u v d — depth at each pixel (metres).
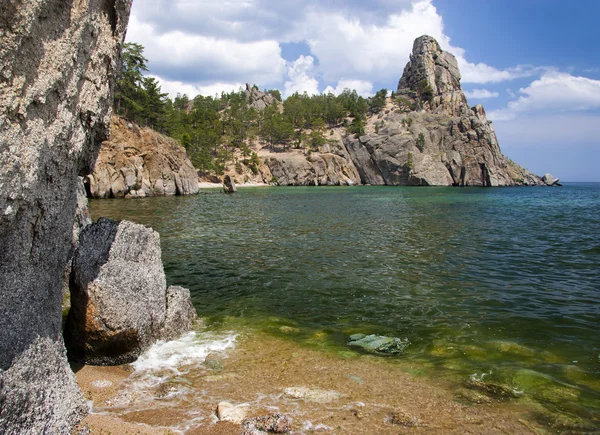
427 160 152.75
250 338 8.43
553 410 5.77
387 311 10.30
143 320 7.30
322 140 152.38
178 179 71.44
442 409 5.71
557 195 79.31
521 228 26.19
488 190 110.31
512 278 13.47
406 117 173.62
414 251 17.98
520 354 7.78
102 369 6.73
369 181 155.12
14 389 4.12
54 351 5.04
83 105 5.50
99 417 5.25
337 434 5.02
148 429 5.02
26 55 4.10
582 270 14.52
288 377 6.64
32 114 4.32
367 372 6.91
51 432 4.52
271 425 5.11
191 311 9.26
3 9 3.68
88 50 5.41
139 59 71.94
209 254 16.98
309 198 63.06
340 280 13.13
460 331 8.97
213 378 6.54
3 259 4.21
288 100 187.50
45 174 4.70
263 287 12.34
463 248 18.78
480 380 6.67
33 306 4.70
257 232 23.69
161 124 87.31
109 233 7.65
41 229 4.80
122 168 60.62
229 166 129.50
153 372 6.72
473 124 166.62
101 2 5.81
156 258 8.59
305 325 9.31
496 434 5.14
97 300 6.65
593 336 8.68
